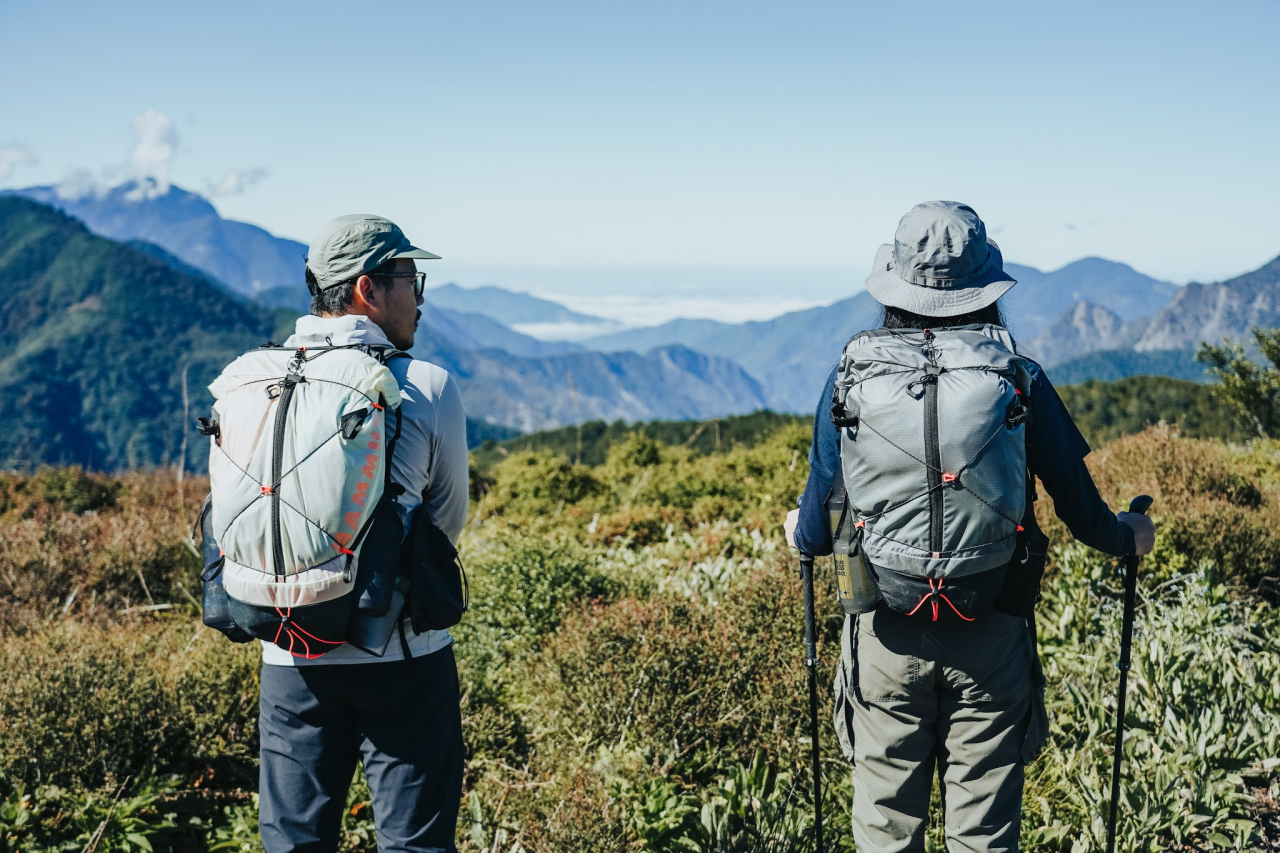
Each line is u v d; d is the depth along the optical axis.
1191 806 3.19
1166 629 4.23
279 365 2.05
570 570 5.19
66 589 5.80
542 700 4.02
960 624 2.04
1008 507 1.88
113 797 3.28
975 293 2.06
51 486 10.68
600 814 2.99
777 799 3.27
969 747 2.13
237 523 1.90
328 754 2.10
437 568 2.07
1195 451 7.11
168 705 3.61
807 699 3.66
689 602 4.42
